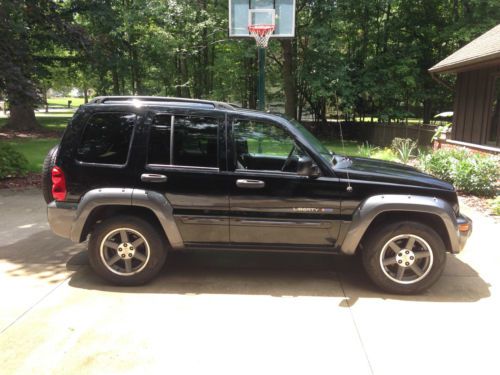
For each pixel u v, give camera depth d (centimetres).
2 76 951
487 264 510
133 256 434
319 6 2033
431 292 433
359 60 2497
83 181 428
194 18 2173
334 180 420
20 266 490
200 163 427
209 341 338
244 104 2667
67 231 432
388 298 418
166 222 424
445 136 1484
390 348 332
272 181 421
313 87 2117
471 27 2114
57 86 4578
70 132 432
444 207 414
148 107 432
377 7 2272
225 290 433
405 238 420
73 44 1576
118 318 373
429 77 2438
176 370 302
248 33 1410
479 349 331
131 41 2259
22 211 727
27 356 317
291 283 452
